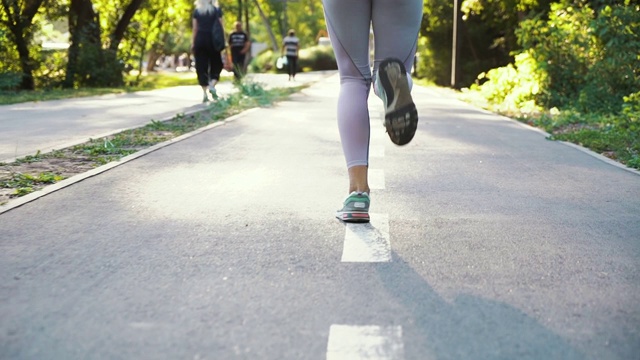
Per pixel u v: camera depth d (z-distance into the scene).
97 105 15.38
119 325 2.78
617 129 9.74
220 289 3.20
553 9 16.67
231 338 2.65
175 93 20.59
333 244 3.95
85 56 26.06
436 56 35.94
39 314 2.90
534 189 5.67
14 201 5.02
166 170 6.41
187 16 35.22
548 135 9.89
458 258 3.69
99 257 3.71
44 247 3.90
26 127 10.54
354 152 4.35
